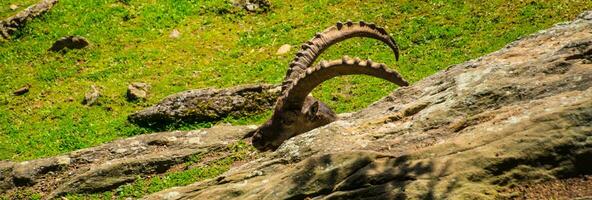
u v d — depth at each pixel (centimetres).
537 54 1296
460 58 2600
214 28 3266
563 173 888
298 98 1324
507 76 1200
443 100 1204
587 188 855
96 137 2366
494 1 3003
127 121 2417
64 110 2644
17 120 2623
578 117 932
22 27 3334
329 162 1035
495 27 2789
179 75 2878
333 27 1538
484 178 907
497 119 1030
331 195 967
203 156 1709
